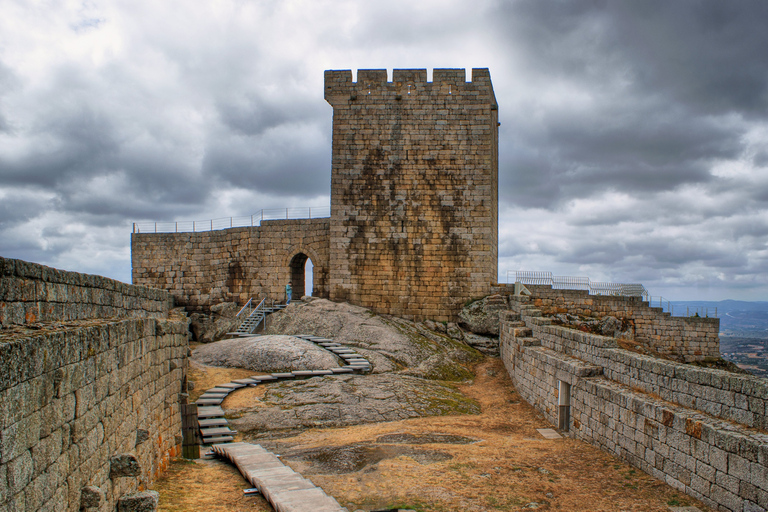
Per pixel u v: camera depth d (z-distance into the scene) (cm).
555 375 2122
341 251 3622
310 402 2223
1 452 573
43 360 682
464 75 3612
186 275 4419
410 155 3606
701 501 1266
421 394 2433
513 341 2792
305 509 1009
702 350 3538
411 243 3591
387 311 3591
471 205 3581
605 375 1894
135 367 1116
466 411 2309
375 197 3619
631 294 3675
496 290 3553
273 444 1766
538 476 1462
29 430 640
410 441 1794
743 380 1271
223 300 4259
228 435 1856
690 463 1312
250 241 4147
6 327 802
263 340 3033
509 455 1653
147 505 945
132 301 1667
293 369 2714
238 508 1096
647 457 1489
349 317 3372
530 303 3294
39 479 664
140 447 1129
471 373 2952
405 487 1348
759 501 1102
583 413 1867
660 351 3534
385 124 3625
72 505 769
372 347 3073
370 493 1305
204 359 2938
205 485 1256
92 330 866
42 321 933
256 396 2330
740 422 1270
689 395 1448
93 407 862
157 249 4494
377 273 3606
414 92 3622
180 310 4075
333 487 1342
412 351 3045
